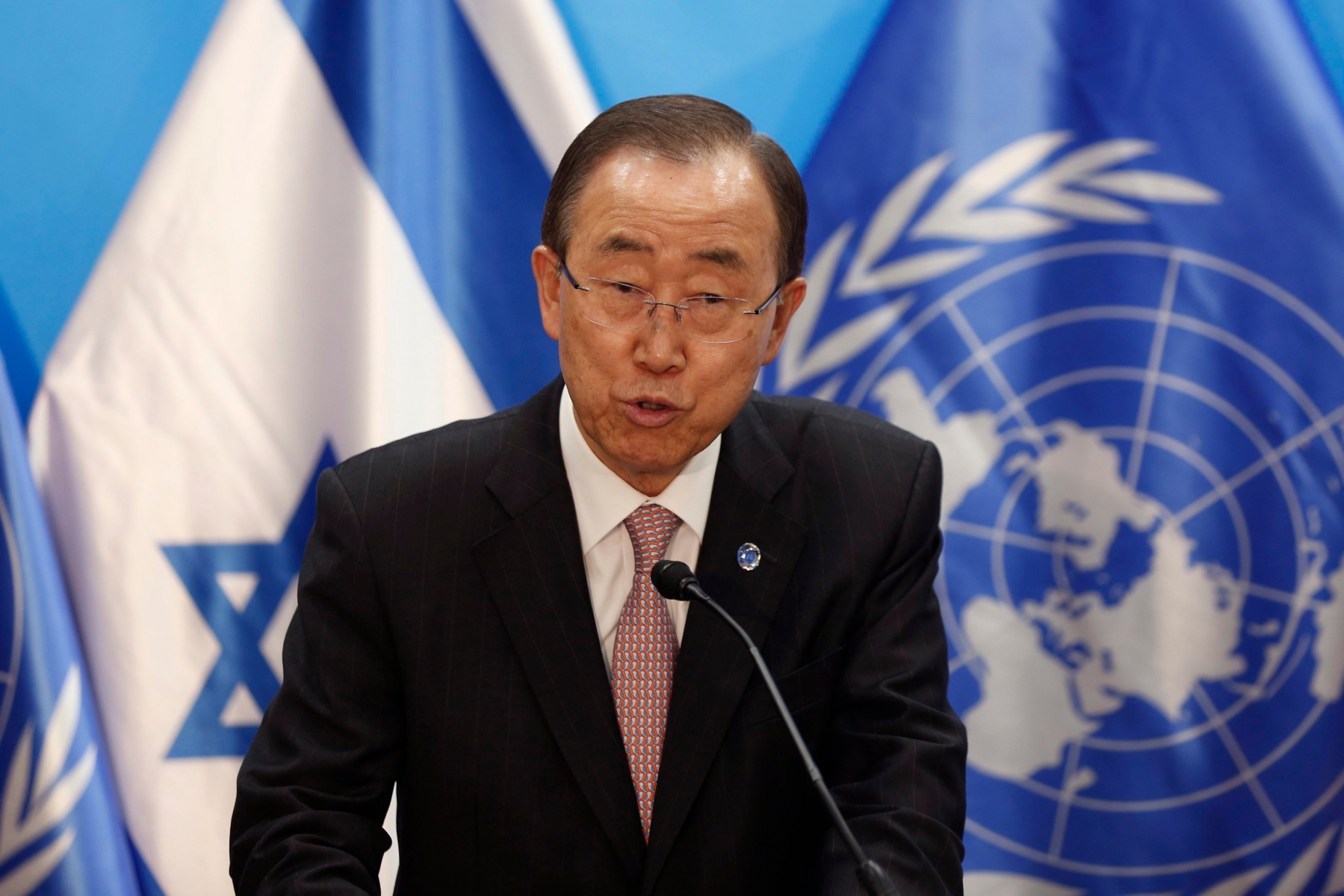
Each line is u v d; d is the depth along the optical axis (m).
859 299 8.77
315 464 8.38
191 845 8.14
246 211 8.27
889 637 5.29
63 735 7.79
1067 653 8.77
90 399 8.13
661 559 5.27
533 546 5.24
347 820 4.91
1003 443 8.76
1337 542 8.59
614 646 5.23
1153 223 8.66
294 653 5.27
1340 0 8.84
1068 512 8.76
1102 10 8.68
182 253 8.20
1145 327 8.69
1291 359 8.57
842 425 5.83
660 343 4.61
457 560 5.25
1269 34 8.53
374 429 8.41
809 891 5.20
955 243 8.73
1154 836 8.70
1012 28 8.70
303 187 8.34
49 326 8.26
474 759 5.02
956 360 8.73
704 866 4.94
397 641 5.16
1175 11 8.63
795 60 8.80
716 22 8.77
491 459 5.49
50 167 8.23
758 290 4.74
